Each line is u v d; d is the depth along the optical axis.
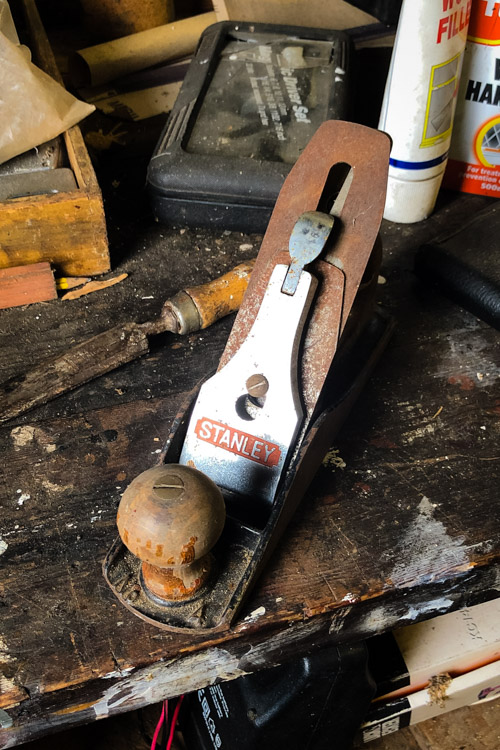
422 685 0.39
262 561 0.29
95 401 0.38
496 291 0.40
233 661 0.30
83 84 0.56
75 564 0.31
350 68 0.52
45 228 0.41
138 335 0.39
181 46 0.57
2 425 0.36
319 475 0.34
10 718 0.27
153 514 0.24
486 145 0.47
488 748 0.46
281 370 0.30
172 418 0.37
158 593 0.27
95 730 0.46
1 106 0.42
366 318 0.36
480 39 0.43
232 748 0.38
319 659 0.32
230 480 0.31
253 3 0.59
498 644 0.39
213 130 0.47
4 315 0.42
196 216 0.47
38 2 0.62
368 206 0.29
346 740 0.38
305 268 0.30
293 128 0.48
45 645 0.28
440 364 0.40
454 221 0.48
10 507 0.33
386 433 0.36
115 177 0.51
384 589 0.30
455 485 0.34
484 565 0.32
